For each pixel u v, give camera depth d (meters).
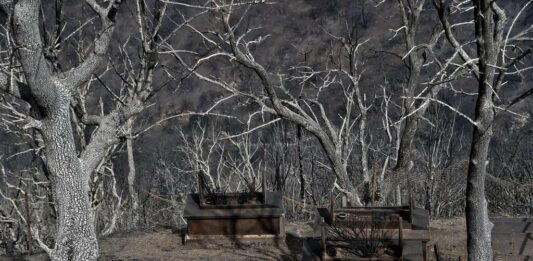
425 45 9.95
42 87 9.57
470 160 8.59
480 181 8.58
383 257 9.54
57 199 10.36
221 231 13.49
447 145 23.62
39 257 13.40
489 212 18.44
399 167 17.09
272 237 13.30
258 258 12.55
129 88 14.64
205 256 12.78
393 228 11.13
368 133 22.86
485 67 8.19
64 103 10.05
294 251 12.96
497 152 22.97
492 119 8.33
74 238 10.36
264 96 19.19
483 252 8.73
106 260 12.78
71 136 10.23
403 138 16.81
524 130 23.97
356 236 9.95
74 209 10.33
